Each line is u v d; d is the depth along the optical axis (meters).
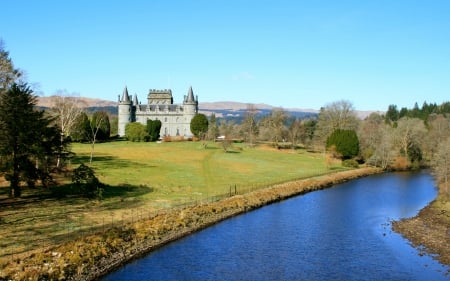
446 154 71.81
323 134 141.50
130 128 146.50
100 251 37.06
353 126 139.75
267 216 56.59
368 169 106.44
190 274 36.00
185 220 49.38
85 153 102.88
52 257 33.47
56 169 56.62
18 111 48.91
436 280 35.50
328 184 85.06
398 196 72.81
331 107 142.38
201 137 154.50
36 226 41.50
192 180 76.12
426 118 199.00
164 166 90.62
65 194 56.12
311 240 46.06
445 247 43.75
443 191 69.88
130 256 38.88
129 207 52.16
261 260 39.69
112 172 77.69
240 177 83.00
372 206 64.06
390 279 35.66
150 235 43.50
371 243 45.19
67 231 40.41
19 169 50.56
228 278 35.41
